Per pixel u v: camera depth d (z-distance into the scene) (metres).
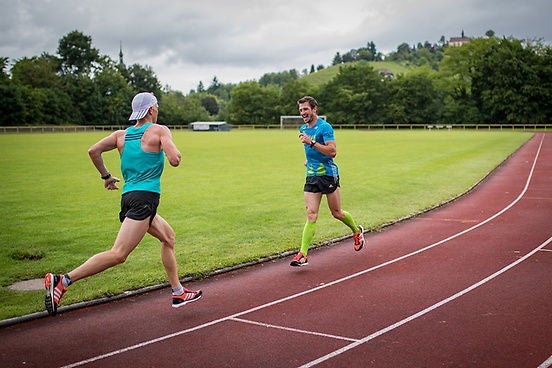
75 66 111.06
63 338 5.23
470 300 6.20
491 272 7.39
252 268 7.87
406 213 12.32
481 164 24.69
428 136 55.72
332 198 7.94
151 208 5.41
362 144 40.56
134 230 5.34
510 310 5.83
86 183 18.17
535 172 21.61
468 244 9.20
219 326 5.50
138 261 8.22
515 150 34.22
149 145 5.45
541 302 6.08
